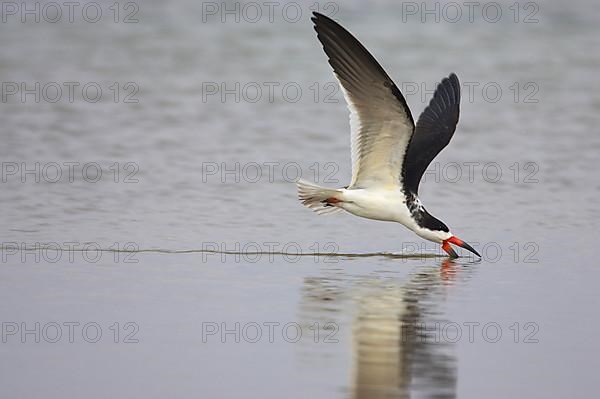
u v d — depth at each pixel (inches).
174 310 462.6
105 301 473.1
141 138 798.5
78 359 406.0
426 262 552.4
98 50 1090.7
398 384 385.1
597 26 1267.2
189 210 635.5
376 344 425.1
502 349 423.2
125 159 743.1
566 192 689.6
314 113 887.7
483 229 611.2
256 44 1133.7
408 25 1230.9
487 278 523.2
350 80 492.7
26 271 515.8
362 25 1223.5
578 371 400.8
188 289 494.0
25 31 1157.1
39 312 456.8
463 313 466.9
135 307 465.7
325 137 817.5
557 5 1348.4
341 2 1317.7
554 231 608.4
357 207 528.4
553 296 494.0
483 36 1200.8
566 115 898.7
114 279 506.9
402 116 496.1
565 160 765.9
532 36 1208.8
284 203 655.8
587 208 653.9
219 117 868.6
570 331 445.4
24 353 411.2
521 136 832.3
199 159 749.3
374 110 498.3
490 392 379.9
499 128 854.5
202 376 390.6
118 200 651.5
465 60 1088.2
